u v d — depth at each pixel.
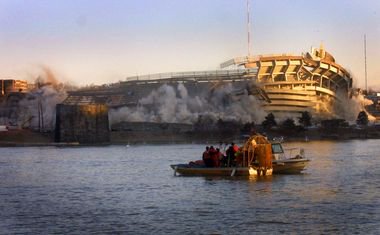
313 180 65.19
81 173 86.62
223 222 39.88
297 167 72.88
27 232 37.94
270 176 69.50
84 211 46.06
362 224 38.25
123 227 39.06
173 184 63.84
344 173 74.44
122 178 75.50
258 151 69.75
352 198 50.19
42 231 38.19
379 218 40.22
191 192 56.31
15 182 72.12
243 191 55.78
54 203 51.25
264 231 36.78
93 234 37.03
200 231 37.19
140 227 38.91
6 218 43.19
